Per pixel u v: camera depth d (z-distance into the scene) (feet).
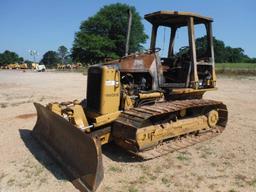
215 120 26.30
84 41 186.80
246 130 27.17
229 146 22.75
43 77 105.70
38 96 49.26
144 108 20.92
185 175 17.66
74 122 19.88
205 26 25.80
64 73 145.07
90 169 15.96
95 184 15.43
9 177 17.39
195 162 19.58
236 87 62.64
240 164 19.30
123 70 21.16
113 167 18.70
